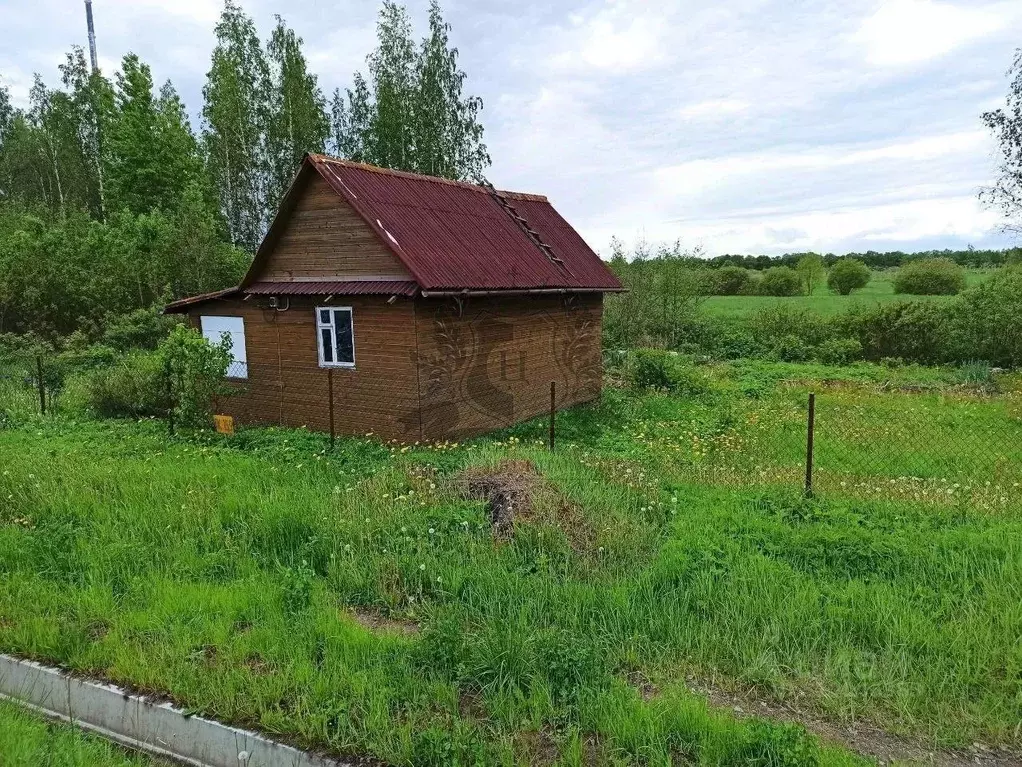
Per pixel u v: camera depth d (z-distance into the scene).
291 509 7.03
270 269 13.23
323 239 12.45
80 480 8.18
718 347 26.91
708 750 3.79
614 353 22.67
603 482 8.09
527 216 16.31
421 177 14.23
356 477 8.69
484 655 4.59
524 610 5.23
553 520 6.73
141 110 30.42
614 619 5.16
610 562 6.15
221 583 6.02
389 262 11.72
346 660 4.73
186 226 24.59
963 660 4.59
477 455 9.57
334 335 12.52
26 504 7.67
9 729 4.25
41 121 42.59
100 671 4.86
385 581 5.93
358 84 32.12
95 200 39.62
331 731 4.11
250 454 10.12
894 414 13.61
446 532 6.76
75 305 23.69
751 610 5.18
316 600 5.57
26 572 6.18
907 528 6.54
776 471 9.00
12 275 22.88
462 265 12.19
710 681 4.58
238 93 30.58
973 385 18.27
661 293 27.67
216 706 4.36
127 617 5.38
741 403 15.61
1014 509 7.11
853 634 4.96
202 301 13.72
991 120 22.16
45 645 5.08
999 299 22.52
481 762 3.70
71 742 4.36
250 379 13.62
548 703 4.21
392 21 29.58
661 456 10.13
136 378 13.78
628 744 3.91
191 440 11.23
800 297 38.47
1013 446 10.92
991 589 5.37
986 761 3.86
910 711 4.20
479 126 31.03
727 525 6.80
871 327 25.41
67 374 17.28
